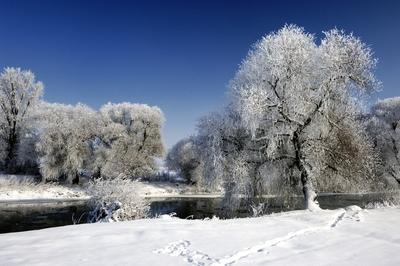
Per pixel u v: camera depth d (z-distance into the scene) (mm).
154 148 58812
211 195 50219
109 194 19984
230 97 25297
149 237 10289
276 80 22859
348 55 22812
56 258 7852
